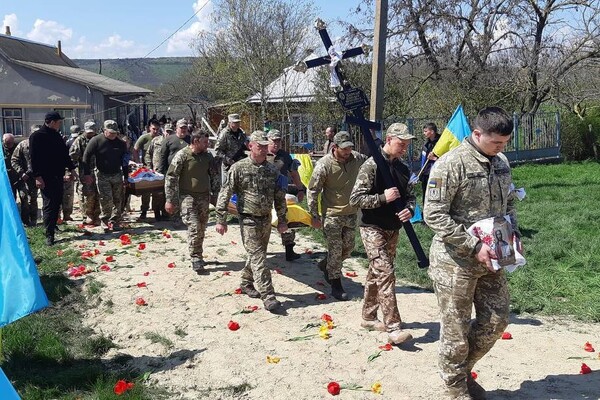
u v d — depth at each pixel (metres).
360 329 6.47
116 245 10.53
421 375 5.35
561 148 27.83
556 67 27.78
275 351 5.99
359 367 5.56
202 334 6.52
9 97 37.41
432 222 4.35
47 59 43.56
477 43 27.41
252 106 34.44
